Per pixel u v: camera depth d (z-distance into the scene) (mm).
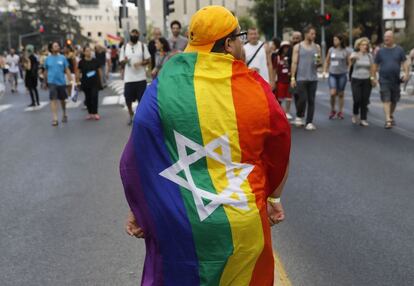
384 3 25781
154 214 2377
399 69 11305
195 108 2352
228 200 2324
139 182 2412
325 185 6812
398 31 46281
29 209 6066
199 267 2342
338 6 53688
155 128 2381
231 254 2332
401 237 4988
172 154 2373
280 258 4531
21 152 9602
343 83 12734
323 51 34688
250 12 58625
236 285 2379
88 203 6227
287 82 12711
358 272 4250
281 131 2469
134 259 4559
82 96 20547
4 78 29328
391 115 11602
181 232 2332
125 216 5703
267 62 10234
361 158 8398
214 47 2488
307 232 5148
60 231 5293
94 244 4918
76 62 18094
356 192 6484
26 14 112562
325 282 4082
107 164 8289
